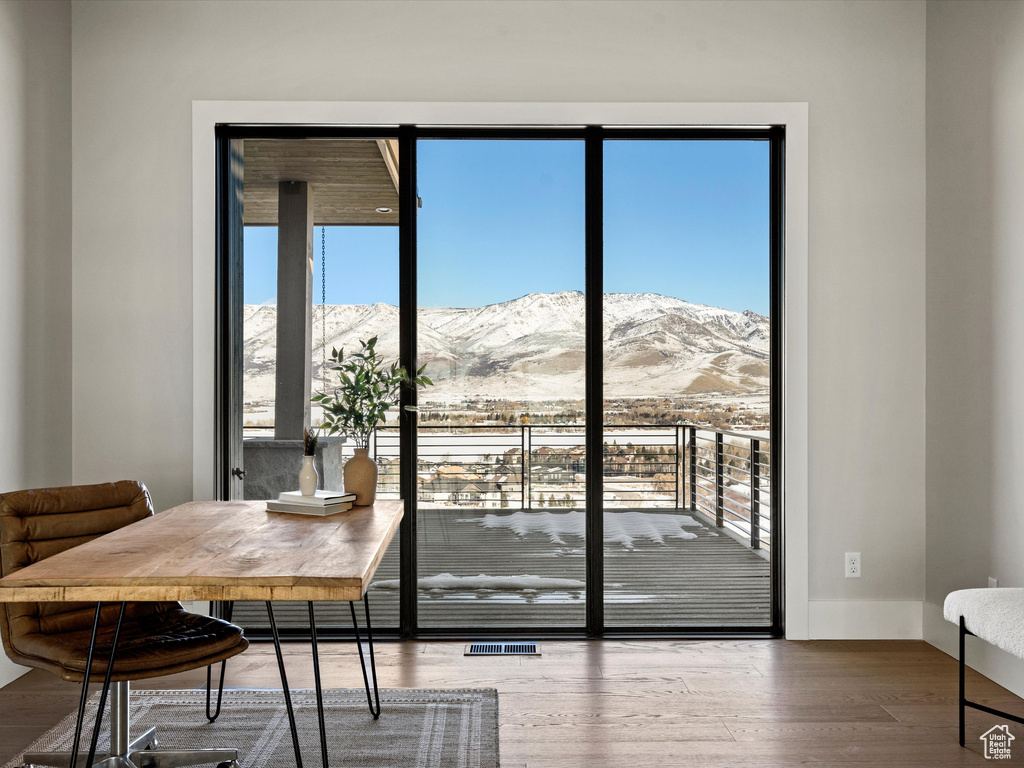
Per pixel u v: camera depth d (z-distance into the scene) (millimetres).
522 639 3506
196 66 3477
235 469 3592
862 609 3512
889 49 3535
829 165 3527
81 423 3453
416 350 3596
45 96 3252
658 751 2393
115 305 3459
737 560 3615
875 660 3236
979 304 3127
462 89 3498
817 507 3527
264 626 3537
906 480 3529
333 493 2627
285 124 3504
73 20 3455
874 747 2434
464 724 2568
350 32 3490
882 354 3529
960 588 3246
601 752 2383
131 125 3463
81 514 2320
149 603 2348
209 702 2641
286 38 3484
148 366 3469
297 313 3592
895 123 3533
